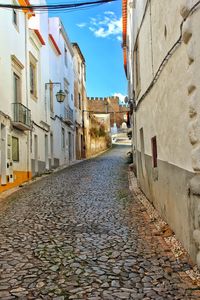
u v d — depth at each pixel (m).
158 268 5.37
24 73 17.92
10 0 15.67
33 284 4.82
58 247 6.52
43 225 8.27
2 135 14.63
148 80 9.84
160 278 4.98
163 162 7.93
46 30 23.28
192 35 5.06
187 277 4.99
